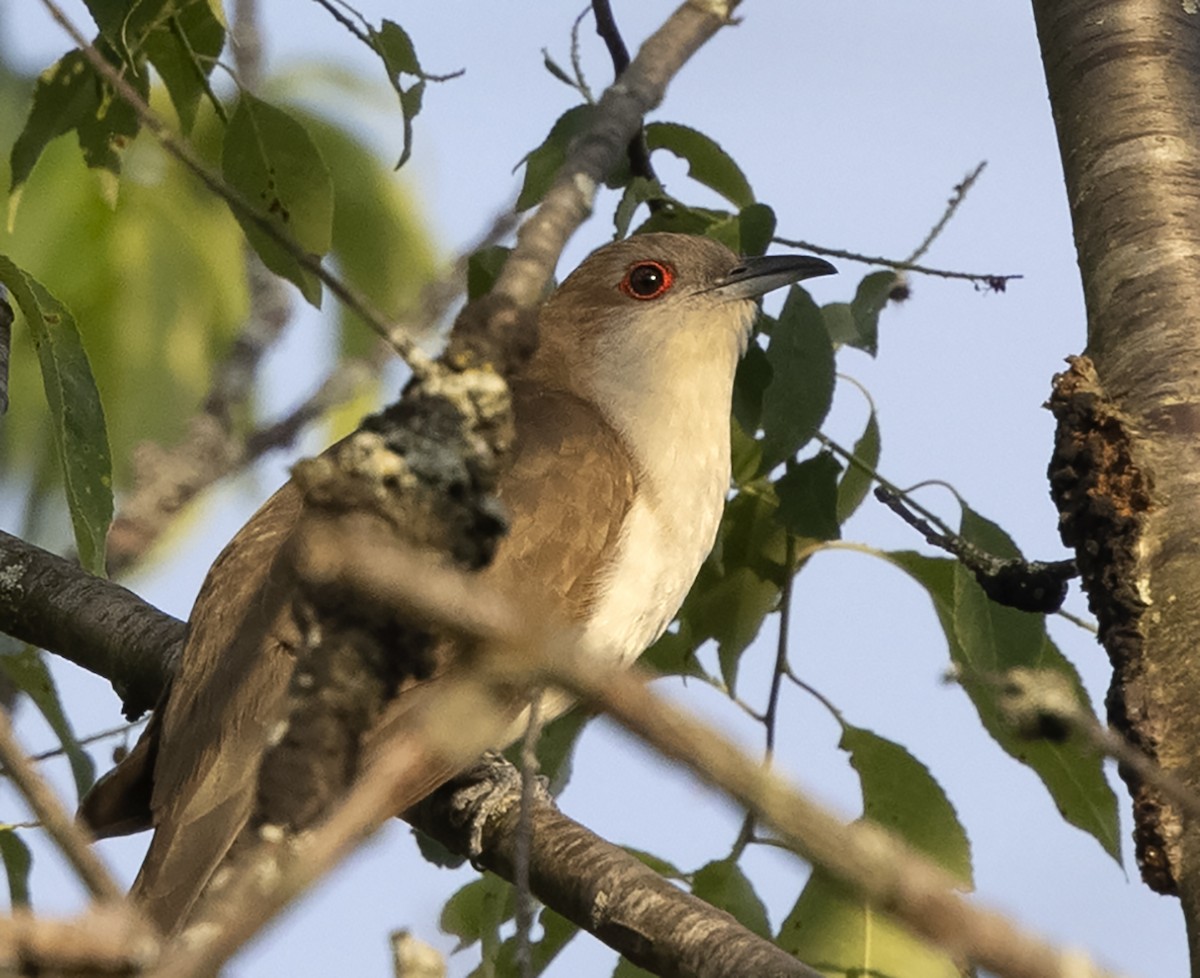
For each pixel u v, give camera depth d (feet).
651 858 29.84
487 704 12.33
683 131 33.37
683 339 35.37
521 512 31.53
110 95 31.17
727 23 22.88
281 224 30.63
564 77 31.24
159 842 26.09
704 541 33.60
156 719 29.60
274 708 26.61
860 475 33.04
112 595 34.40
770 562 33.45
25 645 34.71
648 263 36.37
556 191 20.35
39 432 40.40
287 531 30.76
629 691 10.44
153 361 39.50
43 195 38.81
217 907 12.01
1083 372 24.73
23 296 28.91
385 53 28.96
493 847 30.19
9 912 10.78
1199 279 25.34
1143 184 26.45
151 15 29.66
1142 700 22.09
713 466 34.24
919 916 10.27
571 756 32.22
